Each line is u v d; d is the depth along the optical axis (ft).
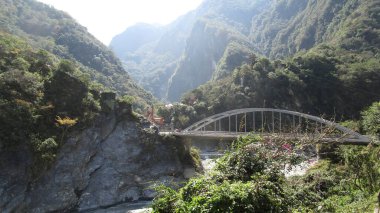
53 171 165.68
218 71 533.96
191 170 220.43
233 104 325.01
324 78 325.01
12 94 164.14
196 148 260.83
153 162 211.82
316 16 531.50
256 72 342.03
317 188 42.96
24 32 435.12
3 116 152.25
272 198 29.63
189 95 371.97
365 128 174.70
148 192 202.80
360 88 309.22
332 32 463.01
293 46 552.00
